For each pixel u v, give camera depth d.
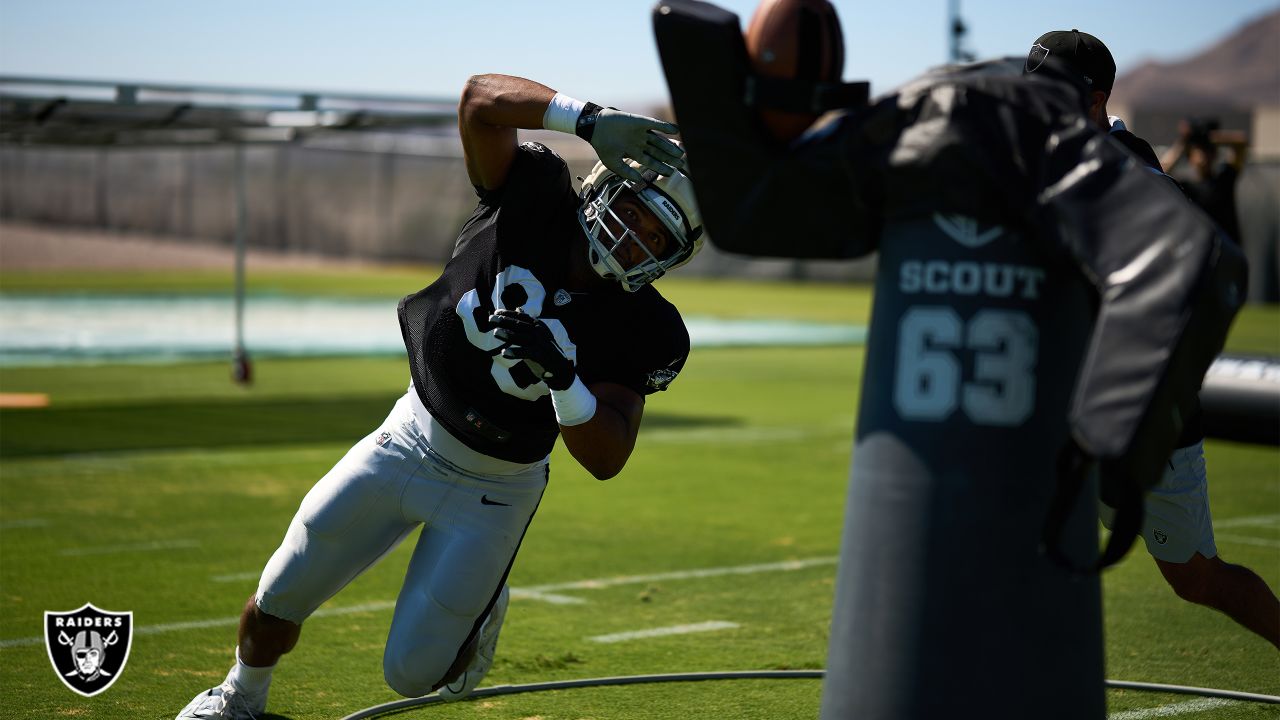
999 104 2.59
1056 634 2.62
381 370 16.47
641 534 7.54
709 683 4.70
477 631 3.86
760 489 9.09
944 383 2.62
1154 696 4.61
